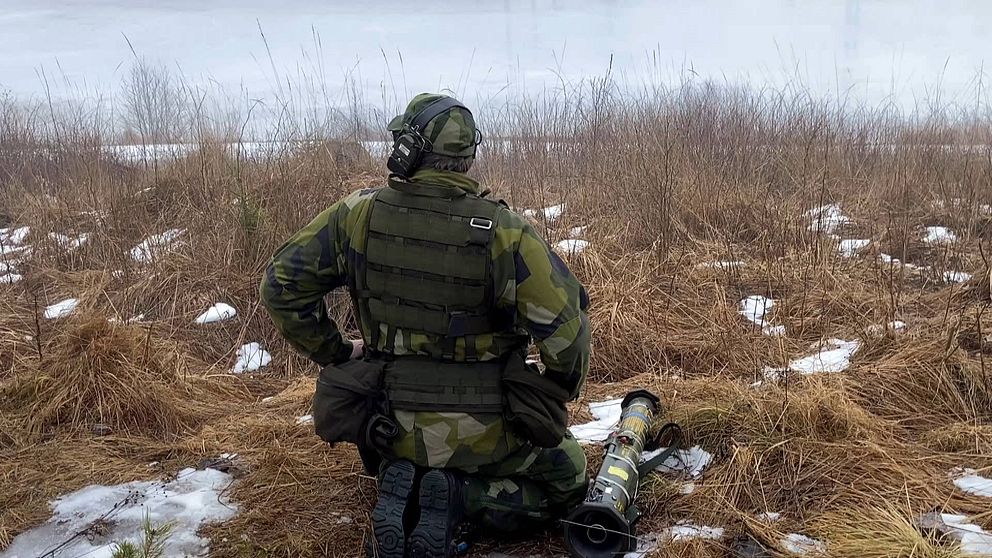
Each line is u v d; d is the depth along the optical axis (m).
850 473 2.66
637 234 5.50
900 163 6.86
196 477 2.82
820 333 4.06
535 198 6.26
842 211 6.32
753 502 2.54
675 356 3.91
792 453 2.74
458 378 2.18
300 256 2.19
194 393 3.60
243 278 4.71
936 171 6.68
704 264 4.99
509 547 2.39
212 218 5.49
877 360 3.59
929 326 3.87
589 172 6.67
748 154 7.05
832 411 2.95
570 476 2.34
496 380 2.19
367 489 2.68
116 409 3.23
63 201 6.35
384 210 2.14
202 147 6.82
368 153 7.46
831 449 2.76
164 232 5.72
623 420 2.77
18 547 2.43
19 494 2.71
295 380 3.84
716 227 5.70
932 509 2.46
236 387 3.79
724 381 3.42
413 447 2.18
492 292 2.11
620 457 2.46
